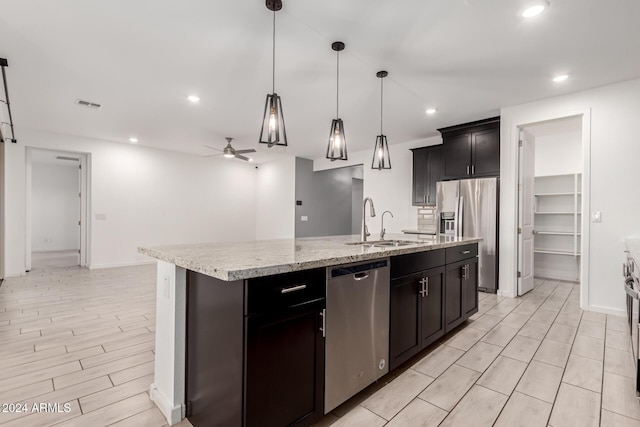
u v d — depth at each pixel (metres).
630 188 3.21
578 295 4.13
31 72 3.09
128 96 3.73
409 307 2.18
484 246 4.22
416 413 1.67
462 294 2.91
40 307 3.51
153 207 6.58
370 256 1.81
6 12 2.17
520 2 2.06
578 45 2.58
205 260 1.47
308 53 2.73
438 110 4.16
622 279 3.24
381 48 2.64
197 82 3.34
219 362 1.39
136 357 2.34
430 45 2.59
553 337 2.70
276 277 1.36
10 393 1.86
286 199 7.66
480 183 4.29
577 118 3.62
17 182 5.13
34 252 8.31
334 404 1.63
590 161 3.42
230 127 5.03
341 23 2.30
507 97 3.71
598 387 1.91
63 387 1.93
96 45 2.61
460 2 2.06
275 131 2.31
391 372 2.12
